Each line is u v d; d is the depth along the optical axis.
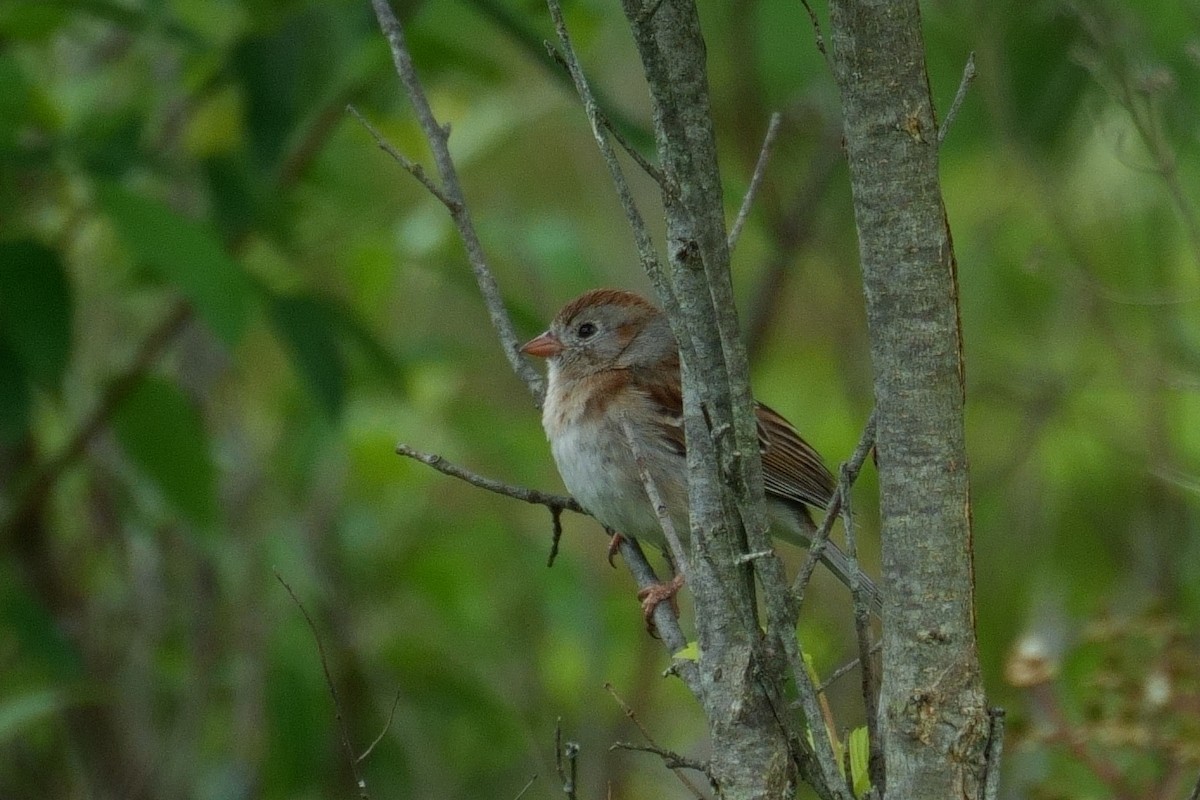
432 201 11.14
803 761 5.28
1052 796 8.22
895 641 5.00
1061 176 11.91
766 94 13.04
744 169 12.42
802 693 5.14
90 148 8.99
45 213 10.02
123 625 11.34
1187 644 9.03
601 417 9.70
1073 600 12.21
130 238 8.15
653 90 5.25
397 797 11.47
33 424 10.05
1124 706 7.96
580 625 11.57
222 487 11.20
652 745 5.89
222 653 11.50
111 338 11.37
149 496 10.66
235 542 11.09
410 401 11.34
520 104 11.89
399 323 13.34
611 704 12.53
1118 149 8.58
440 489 13.32
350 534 11.98
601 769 10.56
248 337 12.16
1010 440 13.29
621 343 10.14
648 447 9.58
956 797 4.94
